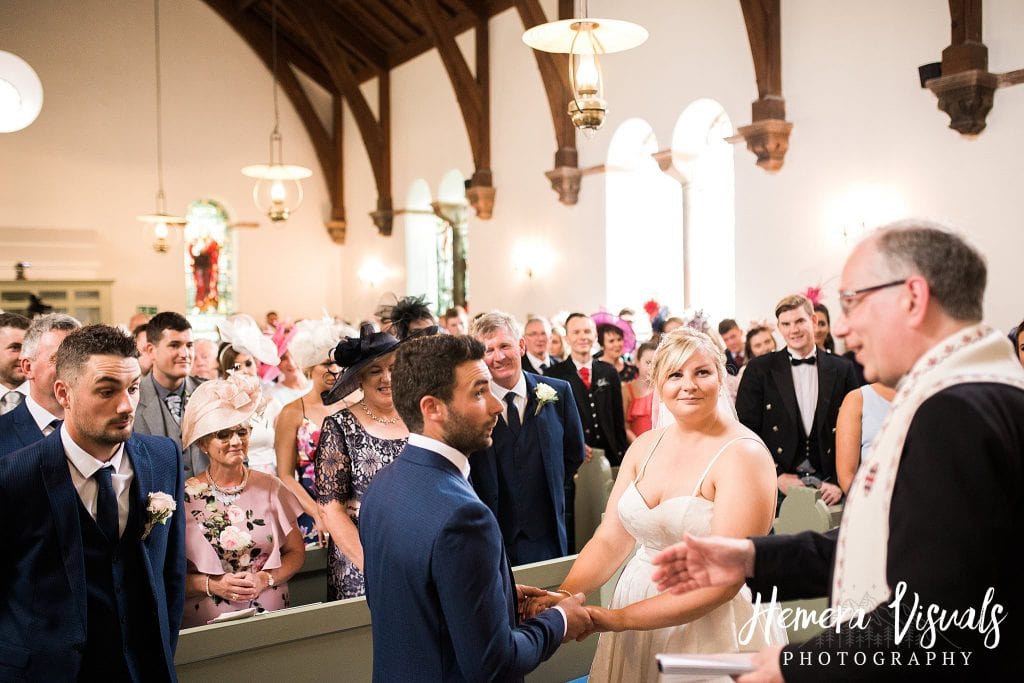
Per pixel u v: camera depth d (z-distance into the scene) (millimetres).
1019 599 1182
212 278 15930
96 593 2033
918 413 1244
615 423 5422
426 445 1821
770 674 1301
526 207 11555
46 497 1971
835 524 3311
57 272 13727
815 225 7445
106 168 14727
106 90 14688
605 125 10117
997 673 1168
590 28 5059
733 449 2094
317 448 2908
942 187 6410
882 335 1324
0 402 3357
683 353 2146
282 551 2955
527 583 2951
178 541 2273
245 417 2865
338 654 2600
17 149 14039
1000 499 1163
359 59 15586
